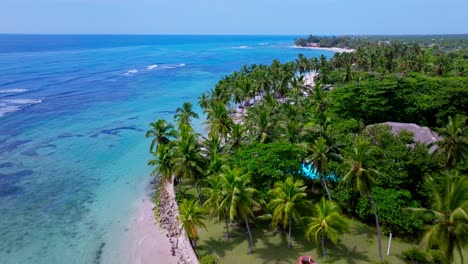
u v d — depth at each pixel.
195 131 84.12
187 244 39.12
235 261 36.03
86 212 48.31
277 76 106.44
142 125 90.12
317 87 80.50
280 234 40.19
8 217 46.81
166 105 112.62
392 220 36.72
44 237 42.31
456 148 39.84
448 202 24.14
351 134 55.94
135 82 156.50
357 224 40.84
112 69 197.75
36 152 70.38
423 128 54.62
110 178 59.34
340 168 37.72
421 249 34.84
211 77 174.00
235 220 42.75
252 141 50.50
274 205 36.53
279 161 41.16
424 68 117.50
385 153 41.03
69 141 77.31
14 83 144.00
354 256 35.53
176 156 47.19
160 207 48.66
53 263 37.56
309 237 37.81
